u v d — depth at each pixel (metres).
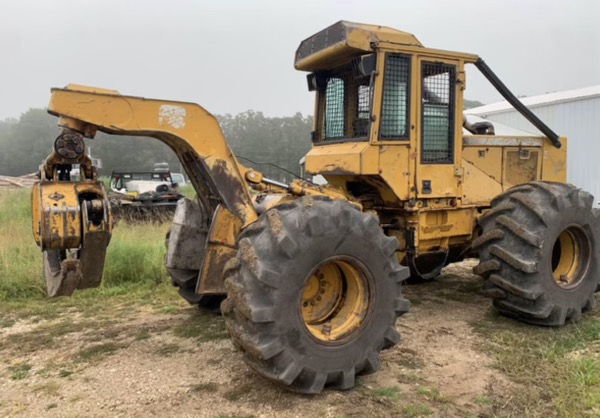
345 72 4.79
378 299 3.46
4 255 6.96
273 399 3.24
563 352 3.97
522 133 10.30
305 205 3.32
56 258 3.61
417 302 5.46
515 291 4.42
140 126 3.39
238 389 3.39
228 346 4.17
